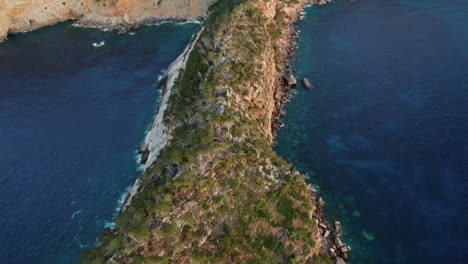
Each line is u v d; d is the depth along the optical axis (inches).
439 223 2694.4
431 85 4121.6
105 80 5012.3
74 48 5999.0
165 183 2605.8
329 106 4047.7
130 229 2234.3
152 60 5477.4
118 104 4483.3
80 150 3767.2
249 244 2218.3
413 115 3737.7
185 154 2719.0
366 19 5959.6
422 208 2819.9
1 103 4598.9
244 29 4379.9
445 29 5236.2
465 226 2650.1
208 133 2854.3
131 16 6712.6
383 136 3548.2
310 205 2534.5
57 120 4244.6
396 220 2760.8
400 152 3344.0
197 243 2193.7
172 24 6609.3
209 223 2309.3
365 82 4360.2
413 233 2652.6
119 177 3408.0
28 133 4045.3
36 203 3169.3
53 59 5669.3
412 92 4062.5
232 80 3442.4
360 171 3216.0
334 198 3002.0
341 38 5447.8
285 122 3892.7
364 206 2903.5
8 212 3085.6
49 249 2790.4
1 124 4207.7
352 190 3051.2
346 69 4662.9
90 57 5674.2
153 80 4953.3
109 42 6141.7
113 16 6722.4
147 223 2258.9
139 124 4121.6
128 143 3846.0
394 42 5118.1
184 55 4886.8
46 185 3351.4
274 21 5674.2
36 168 3550.7
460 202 2822.3
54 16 6850.4
